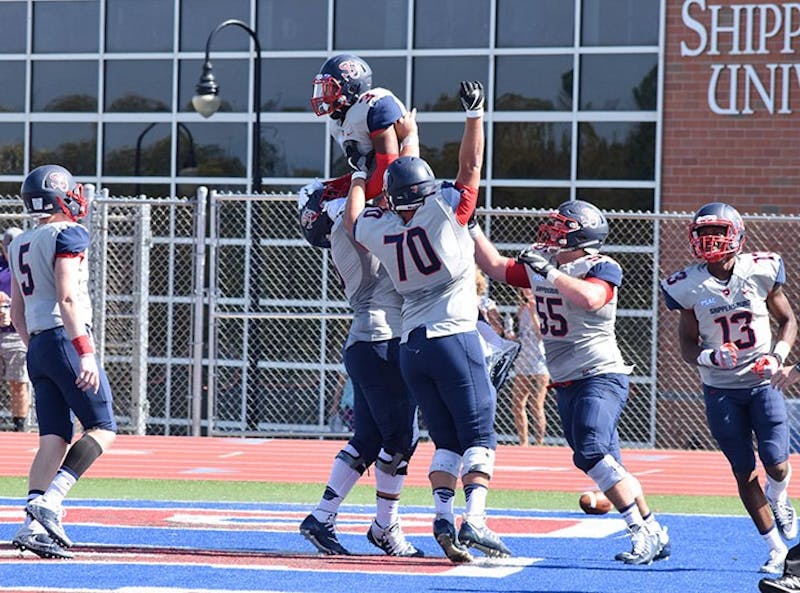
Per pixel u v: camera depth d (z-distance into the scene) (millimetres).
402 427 22766
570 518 28500
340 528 26406
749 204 50062
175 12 55375
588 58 51875
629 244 50875
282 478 35938
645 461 40500
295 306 50531
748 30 49969
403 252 21047
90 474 35875
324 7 54188
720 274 22781
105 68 56094
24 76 56719
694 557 23500
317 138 54094
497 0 52875
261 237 51719
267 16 54719
